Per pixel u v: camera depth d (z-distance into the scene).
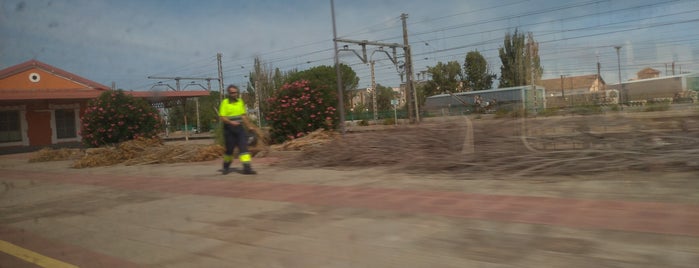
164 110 40.03
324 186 7.49
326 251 4.34
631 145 8.17
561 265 3.63
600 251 3.85
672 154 7.21
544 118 10.86
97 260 4.54
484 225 4.75
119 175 10.72
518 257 3.86
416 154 9.42
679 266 3.47
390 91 68.75
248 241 4.80
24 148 25.08
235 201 6.73
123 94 19.53
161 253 4.63
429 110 22.17
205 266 4.20
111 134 18.42
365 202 6.12
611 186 6.12
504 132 10.28
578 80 40.72
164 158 13.05
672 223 4.42
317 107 14.45
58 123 26.62
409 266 3.85
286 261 4.17
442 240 4.40
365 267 3.90
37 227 5.98
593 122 9.76
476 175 7.50
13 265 4.54
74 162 14.59
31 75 26.34
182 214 6.15
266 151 12.72
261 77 45.09
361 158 9.76
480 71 53.16
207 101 51.59
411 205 5.79
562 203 5.41
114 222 6.00
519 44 20.77
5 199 8.23
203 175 9.63
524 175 7.19
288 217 5.61
